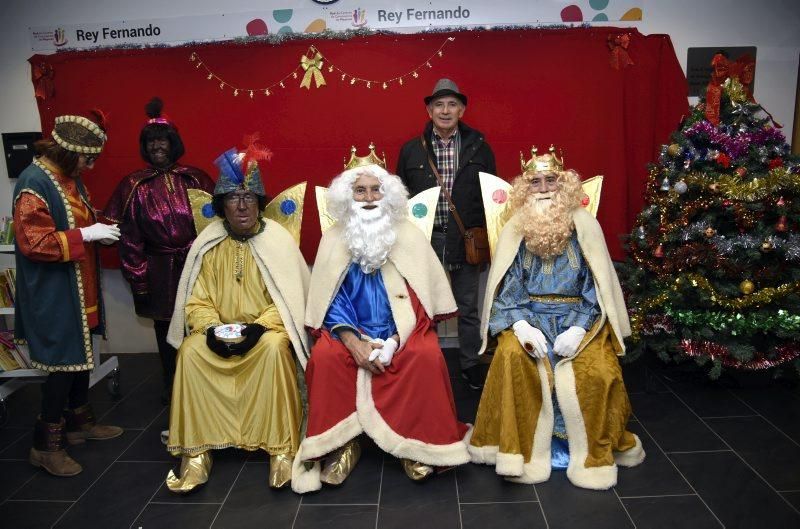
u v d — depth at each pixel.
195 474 2.71
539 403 2.72
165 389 3.58
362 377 2.72
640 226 3.56
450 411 2.71
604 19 3.93
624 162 4.02
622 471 2.74
